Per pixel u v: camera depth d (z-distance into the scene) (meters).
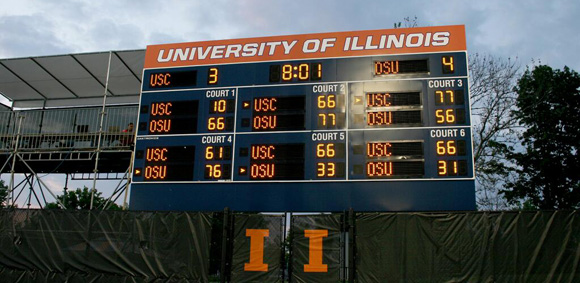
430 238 11.14
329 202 15.19
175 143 16.61
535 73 27.84
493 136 25.98
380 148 15.30
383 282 11.08
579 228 10.57
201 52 17.45
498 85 25.91
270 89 16.53
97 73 21.19
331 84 16.19
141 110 17.25
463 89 15.45
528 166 27.12
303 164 15.62
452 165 14.80
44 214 12.80
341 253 11.45
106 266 12.23
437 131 15.17
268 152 15.91
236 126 16.36
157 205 16.14
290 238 11.72
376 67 16.09
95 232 12.47
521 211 10.88
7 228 12.84
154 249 12.13
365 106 15.77
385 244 11.25
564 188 26.47
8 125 20.92
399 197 14.84
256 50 17.03
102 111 19.23
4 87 22.91
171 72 17.45
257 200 15.61
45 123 20.89
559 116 26.53
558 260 10.48
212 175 16.06
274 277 11.62
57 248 12.53
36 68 21.05
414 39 16.19
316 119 15.92
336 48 16.52
